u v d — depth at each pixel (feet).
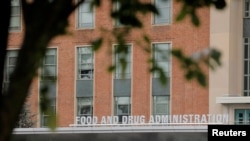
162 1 17.48
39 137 161.27
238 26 169.07
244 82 168.04
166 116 173.06
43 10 14.42
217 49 15.05
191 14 17.66
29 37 14.29
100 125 174.81
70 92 184.03
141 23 17.03
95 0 17.20
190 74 15.14
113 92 180.55
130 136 164.66
